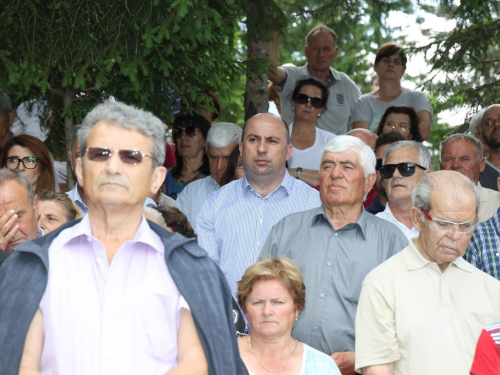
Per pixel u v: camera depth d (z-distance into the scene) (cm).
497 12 923
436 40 1017
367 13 1016
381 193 740
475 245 549
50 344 316
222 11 748
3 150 684
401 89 1041
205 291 321
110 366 314
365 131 849
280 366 478
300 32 1427
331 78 1029
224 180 741
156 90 785
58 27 707
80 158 332
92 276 323
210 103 802
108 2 709
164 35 705
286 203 638
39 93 830
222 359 317
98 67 703
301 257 555
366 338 475
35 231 532
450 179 468
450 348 461
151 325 319
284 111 1012
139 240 323
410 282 473
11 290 313
